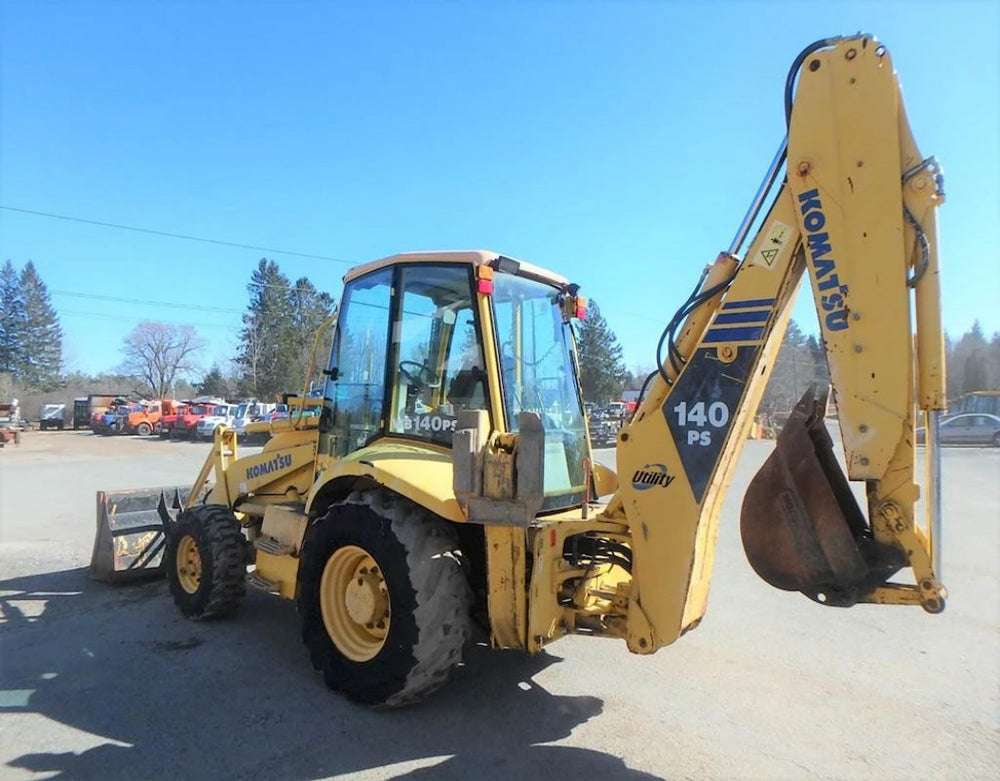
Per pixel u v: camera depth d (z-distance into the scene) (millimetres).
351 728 3693
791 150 3039
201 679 4344
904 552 2916
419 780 3189
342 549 4059
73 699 4051
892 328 2842
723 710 3977
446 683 3861
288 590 4848
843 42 2938
